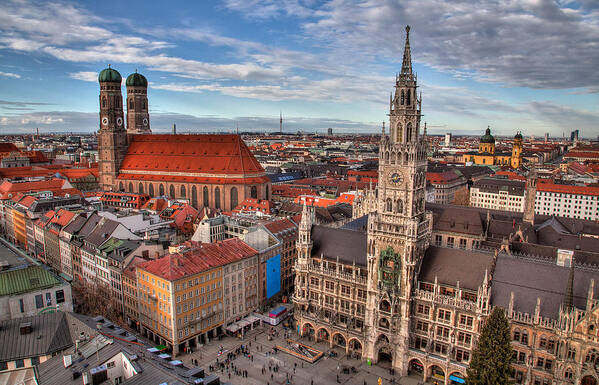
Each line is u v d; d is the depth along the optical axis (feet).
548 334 256.52
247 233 411.34
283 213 633.20
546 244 434.71
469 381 239.50
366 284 329.11
